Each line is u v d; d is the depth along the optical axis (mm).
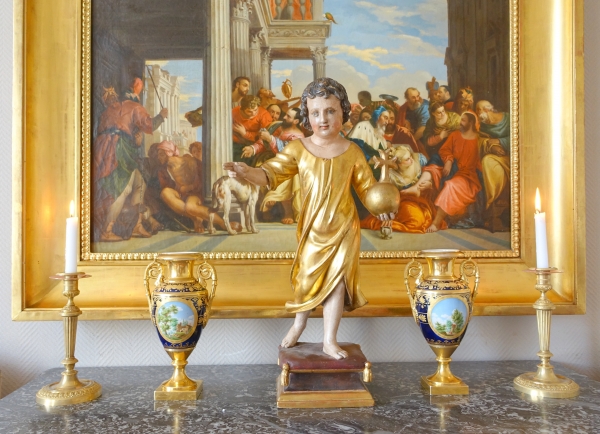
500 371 1394
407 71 1525
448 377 1231
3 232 1477
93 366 1466
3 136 1490
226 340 1490
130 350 1477
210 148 1490
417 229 1503
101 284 1441
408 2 1537
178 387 1189
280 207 1486
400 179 1507
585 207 1484
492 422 1030
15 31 1410
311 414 1080
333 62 1518
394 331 1511
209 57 1502
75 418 1066
